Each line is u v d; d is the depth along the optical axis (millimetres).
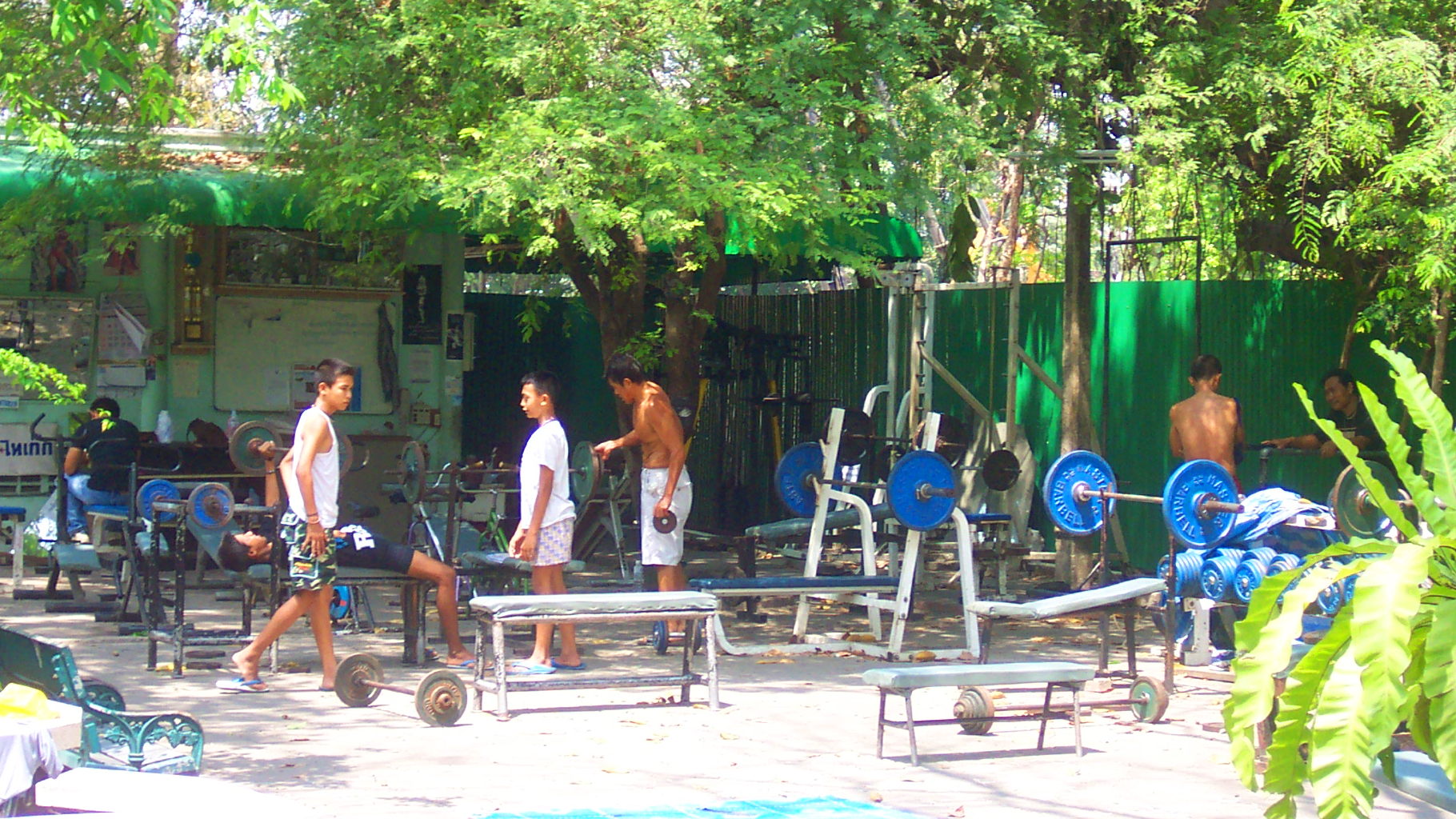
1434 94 9875
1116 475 14281
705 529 17516
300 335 14719
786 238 10281
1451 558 4246
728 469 18109
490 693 8188
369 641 9859
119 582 10555
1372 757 3871
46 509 13039
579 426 19641
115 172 11547
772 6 9984
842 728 7469
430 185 9641
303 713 7555
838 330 16906
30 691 4570
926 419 10094
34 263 13656
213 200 12258
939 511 9539
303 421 8031
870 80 10469
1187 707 8070
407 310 15078
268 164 10883
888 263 15180
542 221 9273
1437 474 4453
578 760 6637
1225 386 13641
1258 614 4496
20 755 4055
